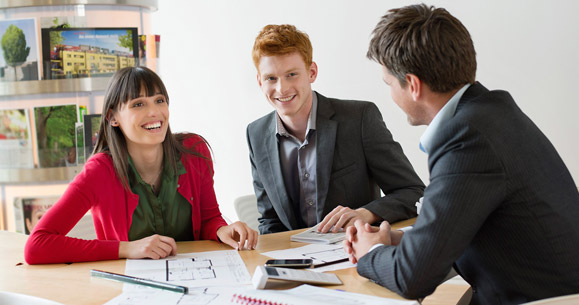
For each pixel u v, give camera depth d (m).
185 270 1.56
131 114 1.87
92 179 1.88
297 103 2.13
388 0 3.78
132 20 3.00
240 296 1.29
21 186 2.99
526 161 1.28
